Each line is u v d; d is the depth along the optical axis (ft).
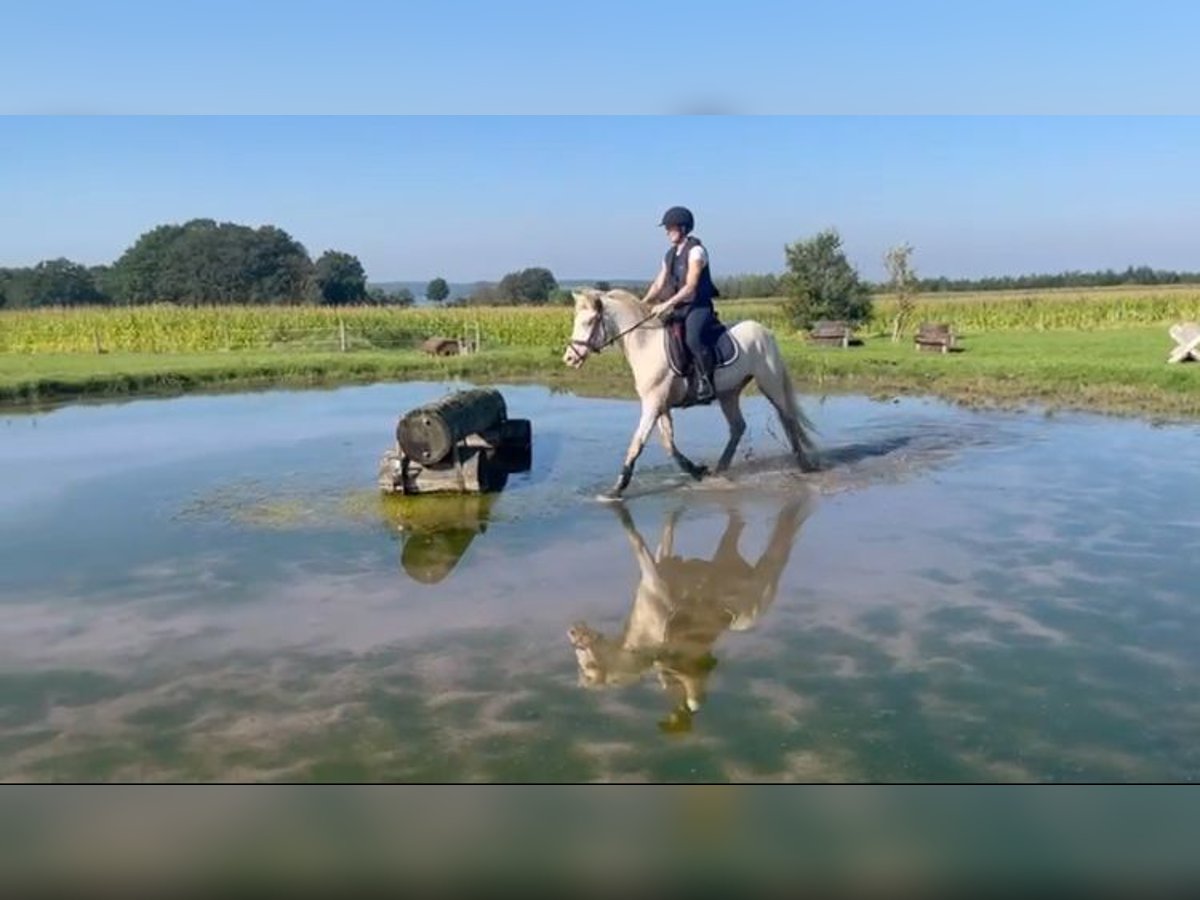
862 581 22.81
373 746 14.92
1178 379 52.90
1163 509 29.07
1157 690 16.74
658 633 19.65
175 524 28.94
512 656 18.52
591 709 16.16
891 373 64.08
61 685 17.53
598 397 59.88
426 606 21.44
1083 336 97.30
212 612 21.22
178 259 248.32
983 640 19.08
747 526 27.86
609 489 32.99
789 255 102.01
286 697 16.83
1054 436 42.01
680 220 30.78
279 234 258.37
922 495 31.42
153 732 15.56
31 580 23.65
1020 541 25.95
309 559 25.17
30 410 55.16
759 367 33.30
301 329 105.19
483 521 28.91
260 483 34.68
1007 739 14.93
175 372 67.46
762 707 16.15
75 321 99.19
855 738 14.98
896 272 99.76
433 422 31.32
